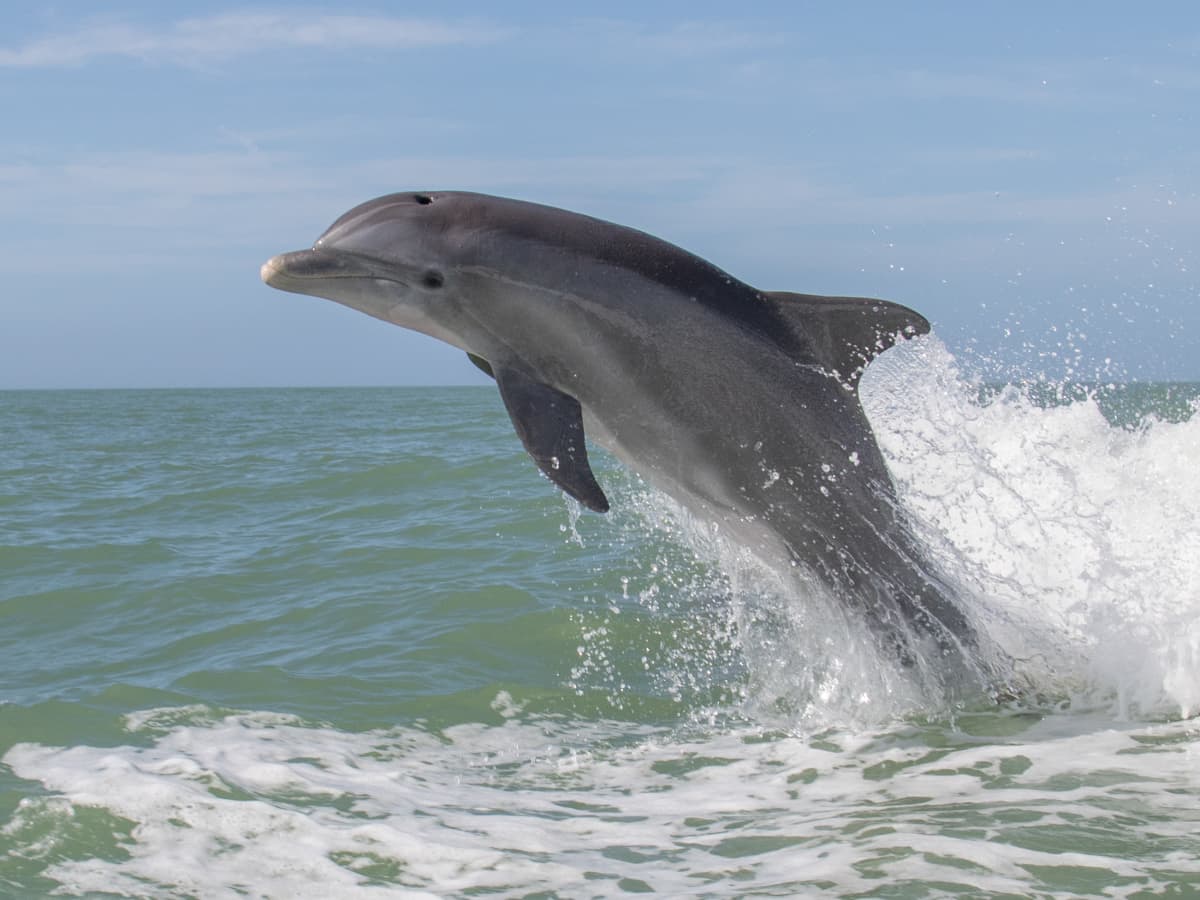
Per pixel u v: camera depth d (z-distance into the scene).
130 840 4.13
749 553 5.98
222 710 5.74
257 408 63.50
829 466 5.57
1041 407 8.69
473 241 5.24
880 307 5.41
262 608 7.97
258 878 3.85
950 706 5.64
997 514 6.65
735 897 3.58
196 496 13.90
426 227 5.26
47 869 3.90
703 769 4.96
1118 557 6.52
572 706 5.88
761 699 5.94
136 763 4.94
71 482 16.16
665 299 5.31
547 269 5.24
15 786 4.64
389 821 4.34
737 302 5.43
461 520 11.22
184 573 9.05
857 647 5.83
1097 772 4.59
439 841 4.14
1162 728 5.15
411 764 5.06
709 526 6.44
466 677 6.33
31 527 11.59
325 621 7.54
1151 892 3.46
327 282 5.29
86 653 6.98
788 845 4.00
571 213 5.41
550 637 7.02
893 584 5.72
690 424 5.43
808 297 5.49
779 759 5.05
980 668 5.73
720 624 7.25
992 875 3.61
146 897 3.71
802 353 5.50
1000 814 4.15
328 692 6.08
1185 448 8.12
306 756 5.11
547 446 5.18
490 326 5.32
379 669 6.46
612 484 13.37
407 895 3.71
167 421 42.84
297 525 11.50
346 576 8.84
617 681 6.25
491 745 5.33
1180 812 4.11
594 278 5.25
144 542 10.37
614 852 4.02
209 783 4.69
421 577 8.68
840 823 4.18
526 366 5.39
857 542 5.68
